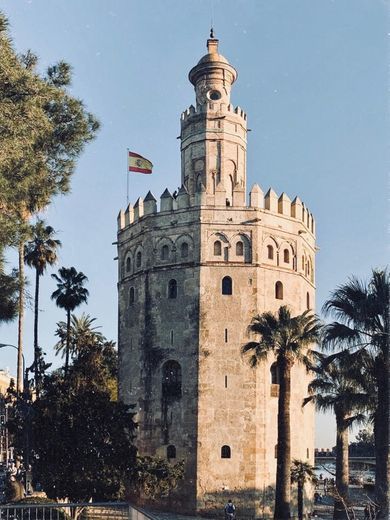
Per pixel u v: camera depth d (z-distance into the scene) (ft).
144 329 204.23
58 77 90.58
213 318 195.72
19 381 189.37
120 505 75.41
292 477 177.27
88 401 142.82
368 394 93.97
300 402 202.90
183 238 203.72
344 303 93.15
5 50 73.36
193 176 225.15
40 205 85.46
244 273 199.11
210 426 189.26
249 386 191.52
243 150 230.27
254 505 184.85
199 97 231.71
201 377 192.03
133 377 206.39
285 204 212.43
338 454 153.17
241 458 187.52
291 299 207.92
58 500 144.36
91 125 92.12
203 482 185.88
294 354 152.05
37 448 140.87
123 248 224.53
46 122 76.74
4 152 70.38
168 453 192.85
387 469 83.10
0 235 75.92
